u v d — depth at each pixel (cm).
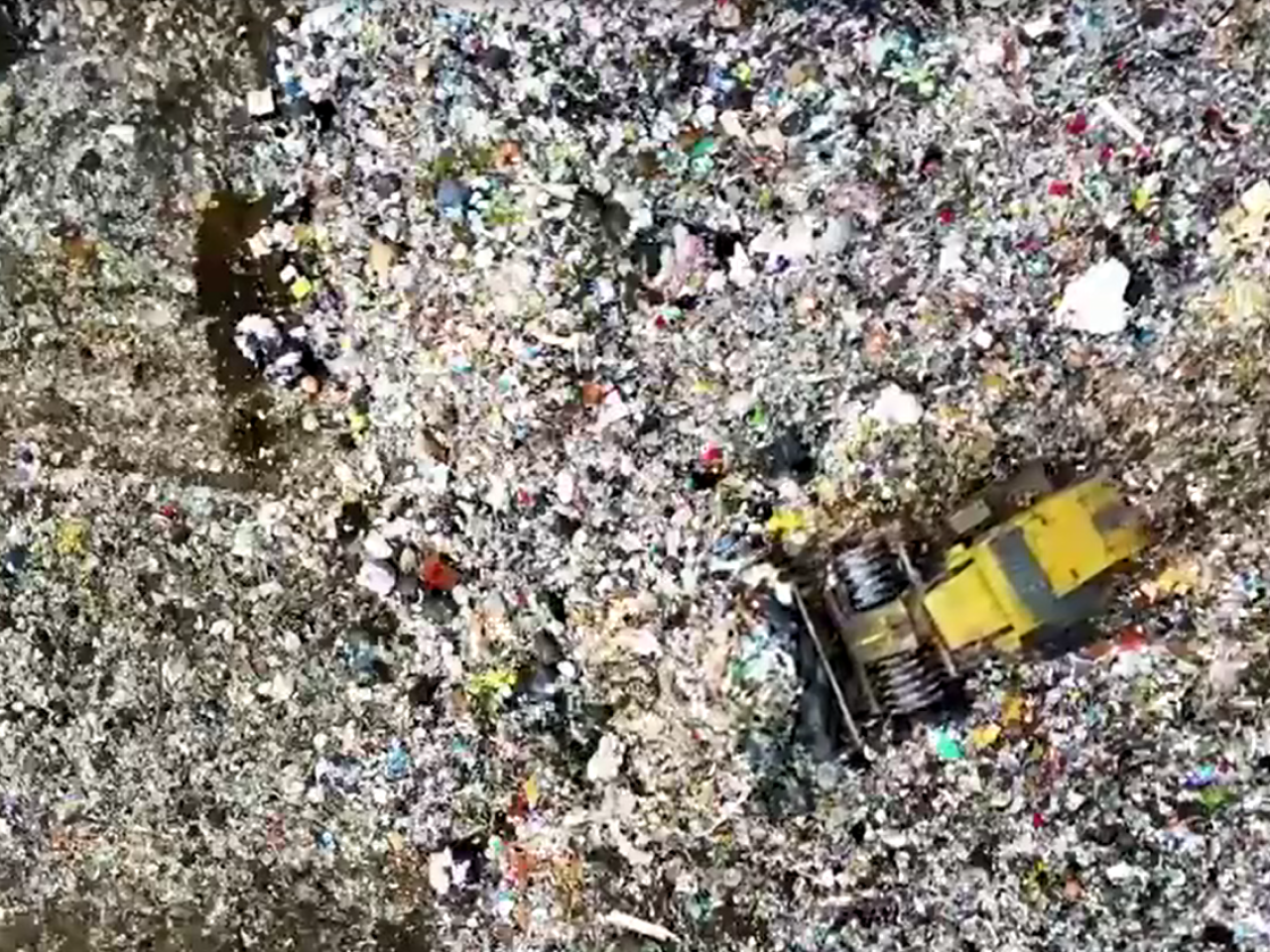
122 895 4812
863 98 4256
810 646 4303
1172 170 4162
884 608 4269
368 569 4588
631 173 4362
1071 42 4175
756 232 4328
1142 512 4219
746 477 4372
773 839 4416
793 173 4297
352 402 4569
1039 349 4250
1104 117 4175
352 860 4681
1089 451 4247
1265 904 4203
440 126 4434
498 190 4419
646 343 4397
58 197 4631
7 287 4675
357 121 4481
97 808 4788
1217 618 4203
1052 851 4288
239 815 4722
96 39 4575
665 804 4472
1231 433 4191
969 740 4291
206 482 4653
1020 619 4200
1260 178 4134
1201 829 4231
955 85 4222
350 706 4634
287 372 4575
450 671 4578
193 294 4612
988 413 4272
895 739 4312
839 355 4316
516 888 4594
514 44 4378
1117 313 4200
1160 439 4216
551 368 4428
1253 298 4153
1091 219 4200
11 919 4878
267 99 4516
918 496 4309
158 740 4738
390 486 4562
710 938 4478
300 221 4541
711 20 4291
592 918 4553
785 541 4353
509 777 4575
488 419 4475
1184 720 4222
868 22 4231
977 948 4334
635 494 4422
